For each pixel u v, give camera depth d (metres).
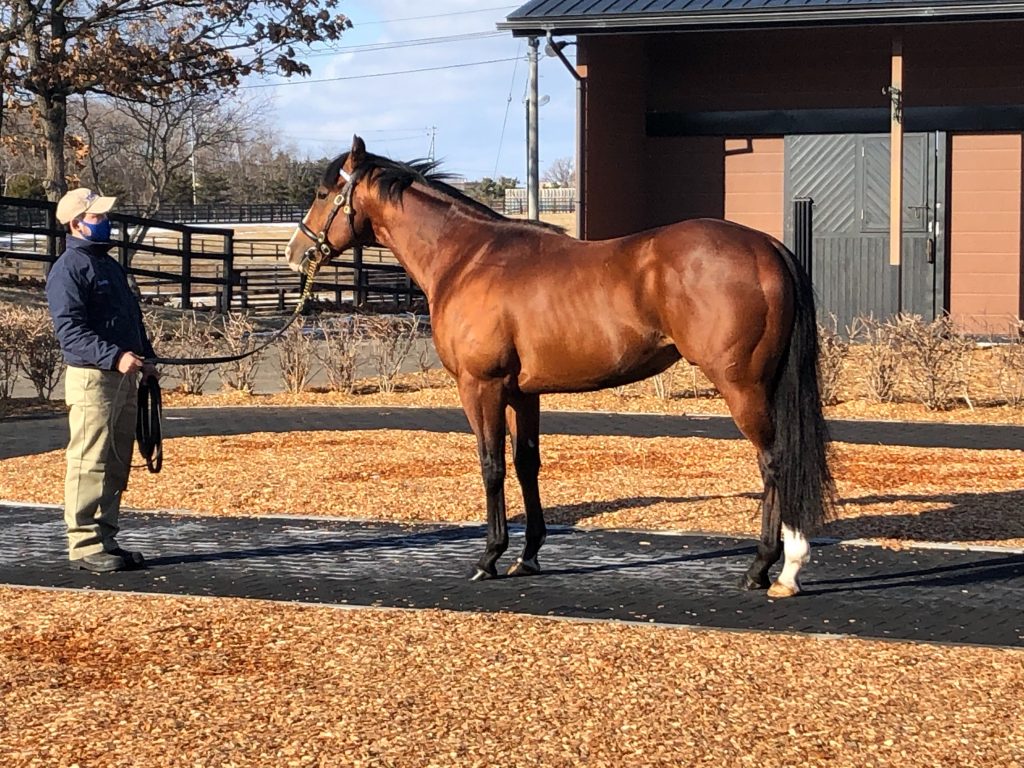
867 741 4.55
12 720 4.86
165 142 60.56
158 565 7.60
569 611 6.51
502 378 6.90
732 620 6.29
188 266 25.11
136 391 7.57
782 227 21.30
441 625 6.11
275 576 7.30
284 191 85.56
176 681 5.31
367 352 17.17
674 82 21.52
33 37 25.88
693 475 10.09
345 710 4.91
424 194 7.38
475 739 4.60
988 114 20.06
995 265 20.42
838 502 7.27
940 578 7.04
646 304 6.39
